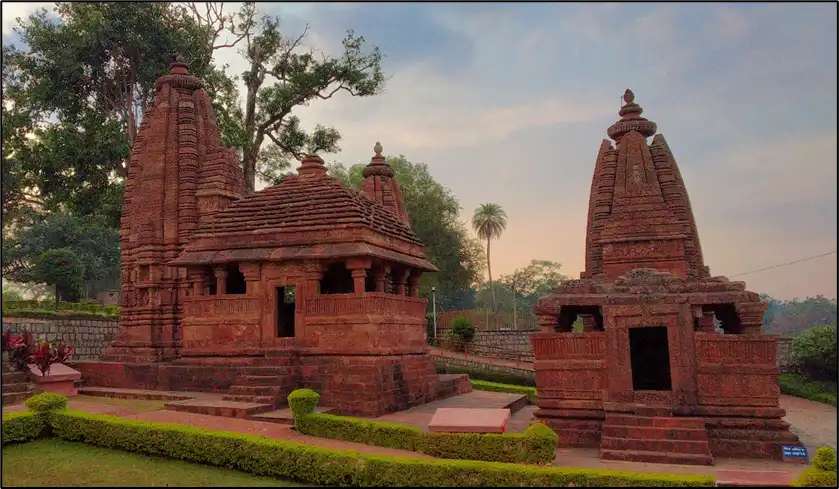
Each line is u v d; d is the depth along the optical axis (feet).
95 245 138.62
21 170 90.74
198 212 65.46
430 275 166.81
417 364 58.34
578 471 28.63
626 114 53.78
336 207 55.31
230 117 103.76
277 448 31.71
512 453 33.32
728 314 49.14
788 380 103.76
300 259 53.83
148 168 67.21
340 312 52.21
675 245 44.57
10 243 124.06
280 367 50.67
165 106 68.49
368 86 116.88
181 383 55.57
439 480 29.19
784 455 36.06
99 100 94.12
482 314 173.88
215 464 33.06
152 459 34.14
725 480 29.25
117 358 63.21
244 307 55.52
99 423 36.99
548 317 42.86
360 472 29.81
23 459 33.63
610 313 41.01
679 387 39.01
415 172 177.68
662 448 36.17
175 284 64.80
